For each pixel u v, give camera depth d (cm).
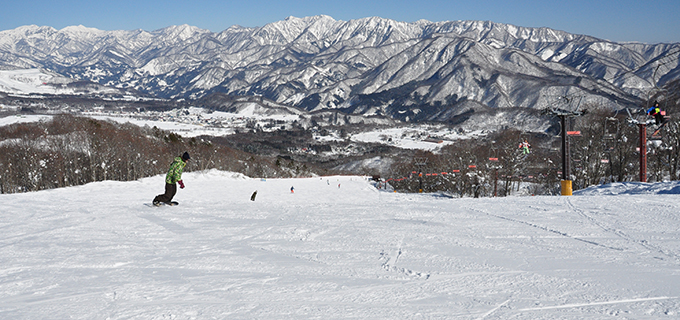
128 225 787
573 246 566
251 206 1050
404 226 729
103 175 7281
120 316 323
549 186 5369
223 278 438
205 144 12106
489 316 318
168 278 439
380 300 362
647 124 1792
